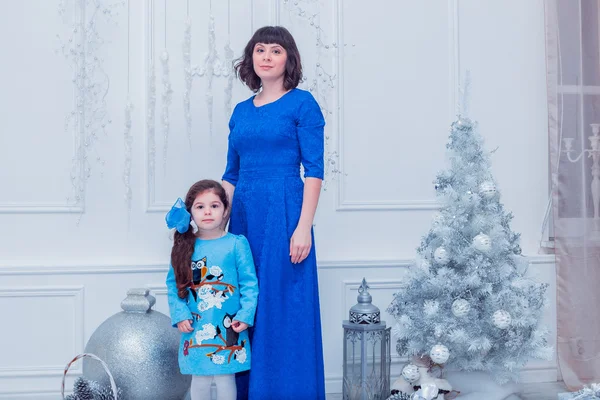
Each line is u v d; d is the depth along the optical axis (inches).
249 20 130.0
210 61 128.6
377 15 133.8
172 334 105.3
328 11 132.3
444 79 135.8
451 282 100.7
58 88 126.0
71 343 123.4
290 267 95.5
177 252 94.3
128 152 126.7
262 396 92.0
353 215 132.8
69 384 123.2
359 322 108.0
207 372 90.7
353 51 133.0
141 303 106.0
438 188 106.7
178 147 128.7
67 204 126.3
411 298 106.6
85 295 123.8
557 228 130.7
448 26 135.8
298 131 96.8
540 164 137.9
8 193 125.0
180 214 92.7
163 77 127.6
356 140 133.2
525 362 102.3
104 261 126.6
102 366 100.9
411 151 135.0
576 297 129.0
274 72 98.3
